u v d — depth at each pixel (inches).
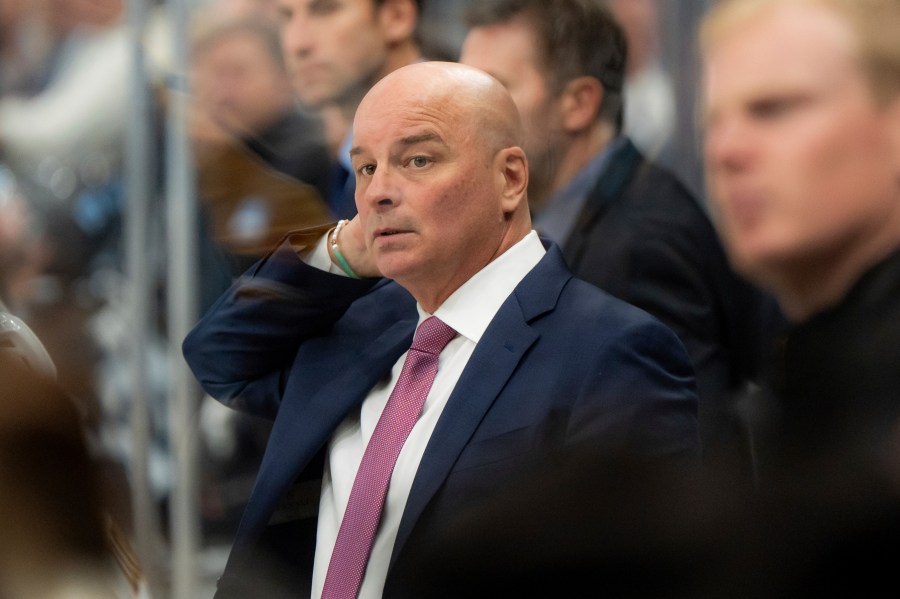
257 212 325.4
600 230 296.5
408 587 96.0
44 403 153.0
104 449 363.9
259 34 366.9
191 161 376.5
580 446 100.6
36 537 148.7
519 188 235.3
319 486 246.1
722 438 160.7
